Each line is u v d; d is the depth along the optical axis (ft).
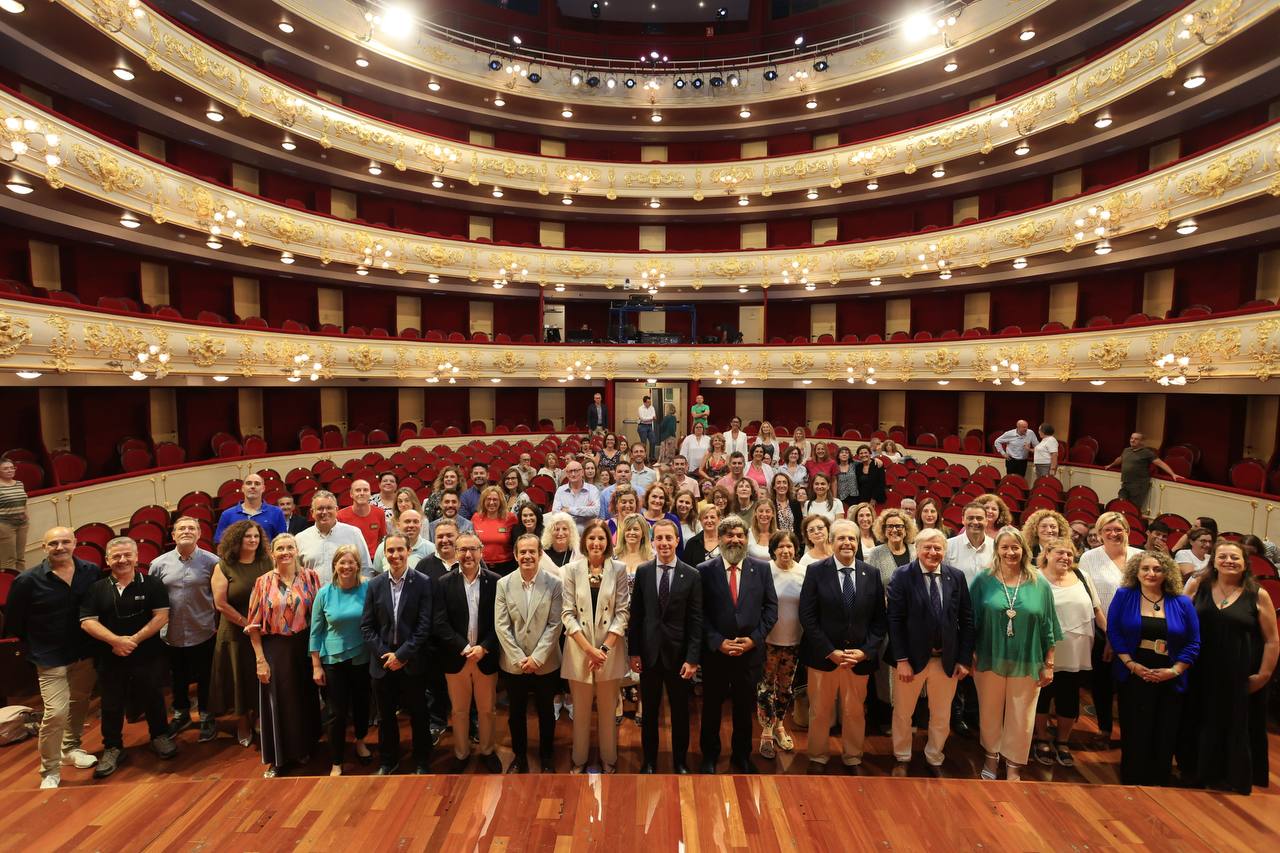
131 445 39.09
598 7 71.67
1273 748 14.98
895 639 13.93
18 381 27.78
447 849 10.62
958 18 53.98
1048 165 51.78
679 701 14.03
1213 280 40.93
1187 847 10.82
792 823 11.42
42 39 34.96
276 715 14.34
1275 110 38.68
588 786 12.51
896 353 54.95
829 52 62.54
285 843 10.72
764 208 66.39
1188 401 41.32
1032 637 13.24
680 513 20.27
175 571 16.06
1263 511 28.35
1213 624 13.01
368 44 54.95
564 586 14.30
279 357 45.65
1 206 31.68
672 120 68.54
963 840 10.98
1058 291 52.85
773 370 61.93
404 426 61.98
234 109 44.57
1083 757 15.07
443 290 63.21
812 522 15.44
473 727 16.62
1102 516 15.99
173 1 46.88
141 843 10.68
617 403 67.46
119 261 42.45
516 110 66.69
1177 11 36.24
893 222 64.28
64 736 14.83
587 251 65.10
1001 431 55.98
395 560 14.11
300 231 48.91
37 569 14.11
